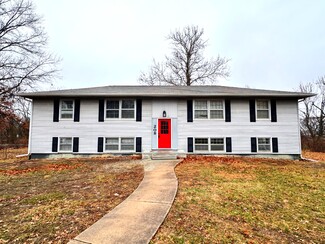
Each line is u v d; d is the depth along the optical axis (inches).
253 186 222.5
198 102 500.7
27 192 208.7
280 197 190.9
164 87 619.8
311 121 1005.2
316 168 342.6
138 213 148.6
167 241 111.4
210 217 144.6
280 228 132.0
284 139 485.7
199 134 491.8
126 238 113.7
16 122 797.2
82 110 490.6
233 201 177.3
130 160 417.4
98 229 125.0
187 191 200.2
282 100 494.6
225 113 494.0
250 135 488.4
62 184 239.8
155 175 271.6
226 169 316.5
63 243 110.7
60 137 483.2
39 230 126.7
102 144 485.1
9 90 751.7
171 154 433.1
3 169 341.7
